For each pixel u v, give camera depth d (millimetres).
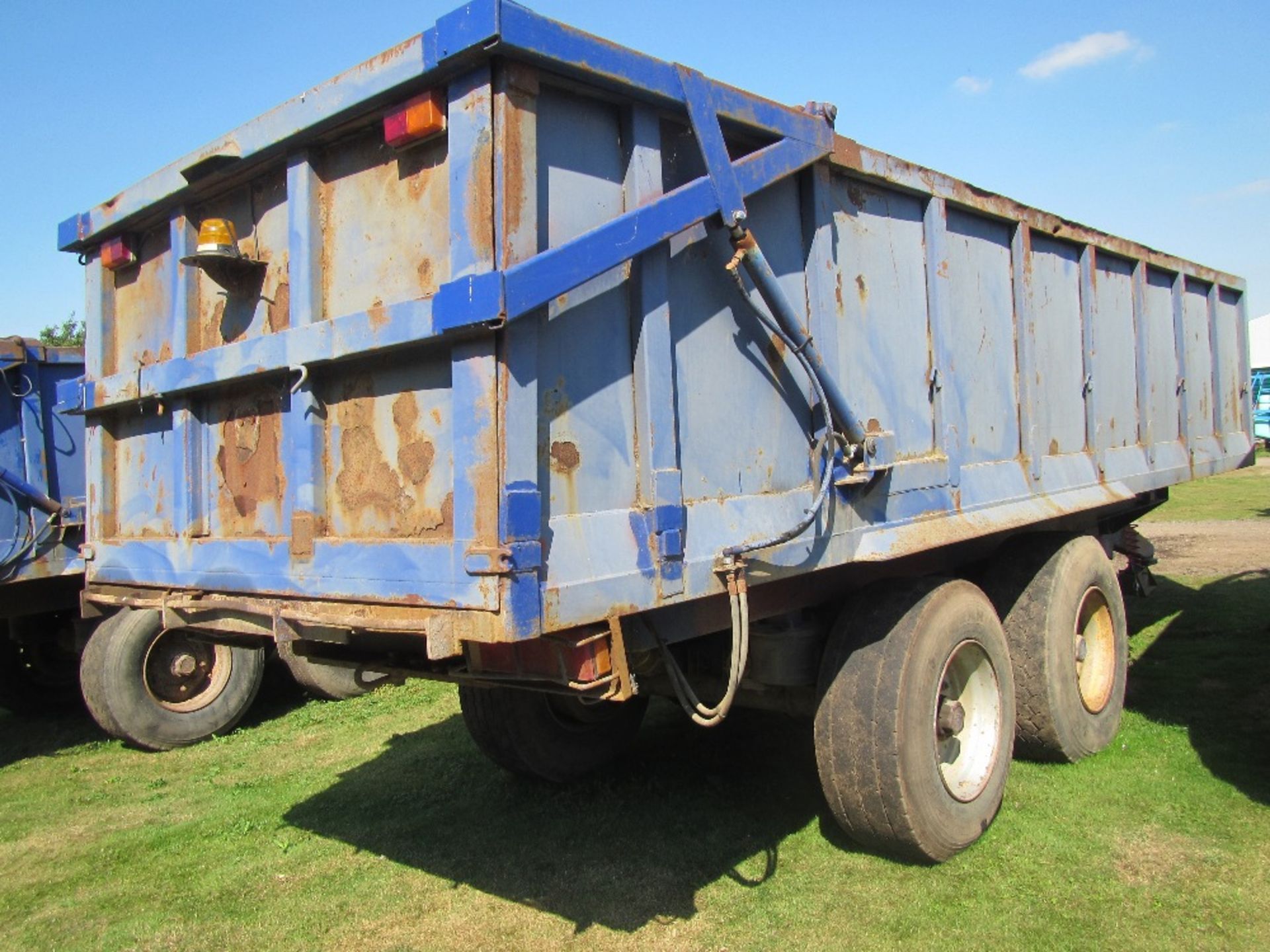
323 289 3152
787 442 3479
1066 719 4684
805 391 3582
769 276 3260
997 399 4828
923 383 4273
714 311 3205
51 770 5875
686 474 3043
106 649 6023
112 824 4770
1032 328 5180
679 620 3131
